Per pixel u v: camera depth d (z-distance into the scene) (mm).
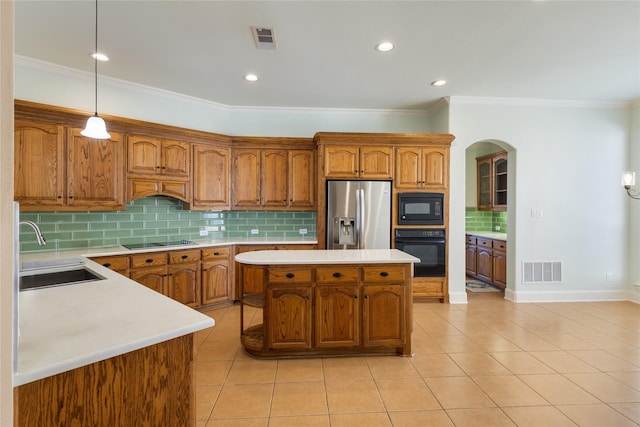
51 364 857
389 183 4031
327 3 2199
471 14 2322
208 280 3787
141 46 2795
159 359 1075
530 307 3961
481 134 4141
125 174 3373
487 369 2447
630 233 4258
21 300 1397
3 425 573
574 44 2752
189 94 4004
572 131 4211
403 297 2611
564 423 1842
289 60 3062
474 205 6020
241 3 2195
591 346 2844
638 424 1832
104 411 981
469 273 5730
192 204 3885
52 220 3172
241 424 1833
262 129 4523
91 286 1639
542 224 4219
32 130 2838
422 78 3488
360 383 2254
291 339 2539
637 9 2244
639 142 4133
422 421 1862
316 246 4168
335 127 4582
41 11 2283
